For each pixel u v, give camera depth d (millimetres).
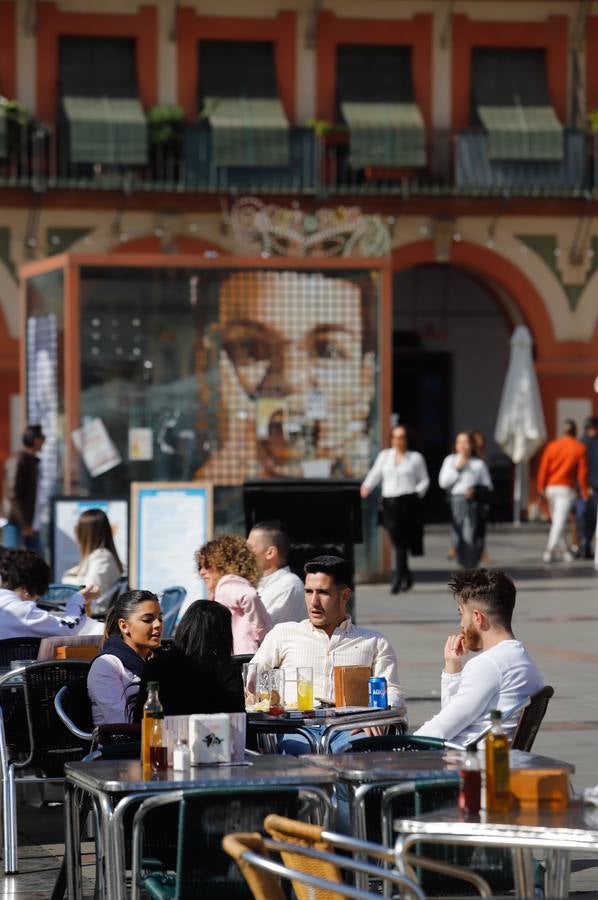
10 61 73250
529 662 16953
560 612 43500
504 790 12828
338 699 19328
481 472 50094
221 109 74438
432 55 76562
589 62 77625
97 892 15156
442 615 42875
